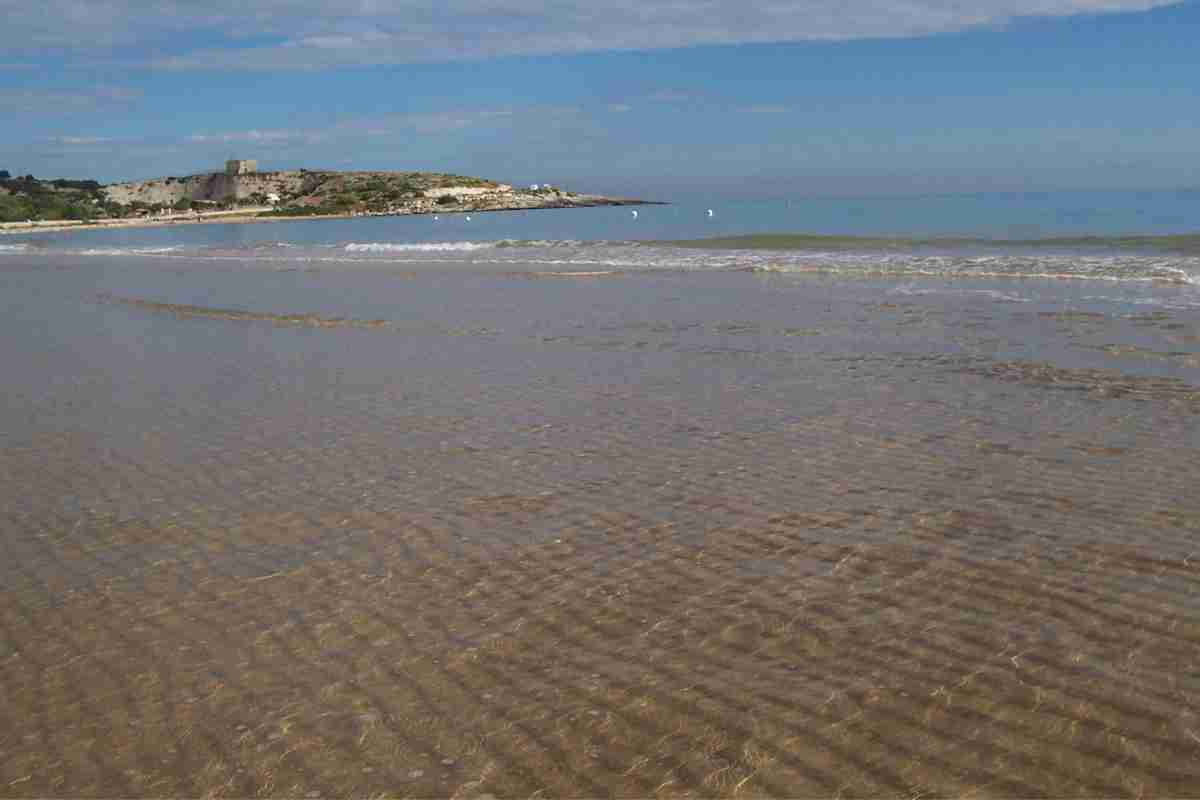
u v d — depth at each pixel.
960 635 5.06
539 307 18.16
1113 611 5.23
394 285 23.17
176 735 4.43
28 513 7.61
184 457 9.00
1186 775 3.83
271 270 29.56
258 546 6.73
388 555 6.49
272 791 3.99
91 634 5.48
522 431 9.51
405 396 11.27
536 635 5.27
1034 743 4.10
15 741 4.45
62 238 76.00
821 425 9.31
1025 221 40.78
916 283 19.67
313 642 5.28
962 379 10.96
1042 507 6.88
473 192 157.50
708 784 3.93
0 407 11.43
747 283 20.89
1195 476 7.35
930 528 6.58
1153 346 12.17
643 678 4.77
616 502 7.37
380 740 4.32
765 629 5.23
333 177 179.62
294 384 12.15
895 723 4.29
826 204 88.25
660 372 12.02
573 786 3.95
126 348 15.38
